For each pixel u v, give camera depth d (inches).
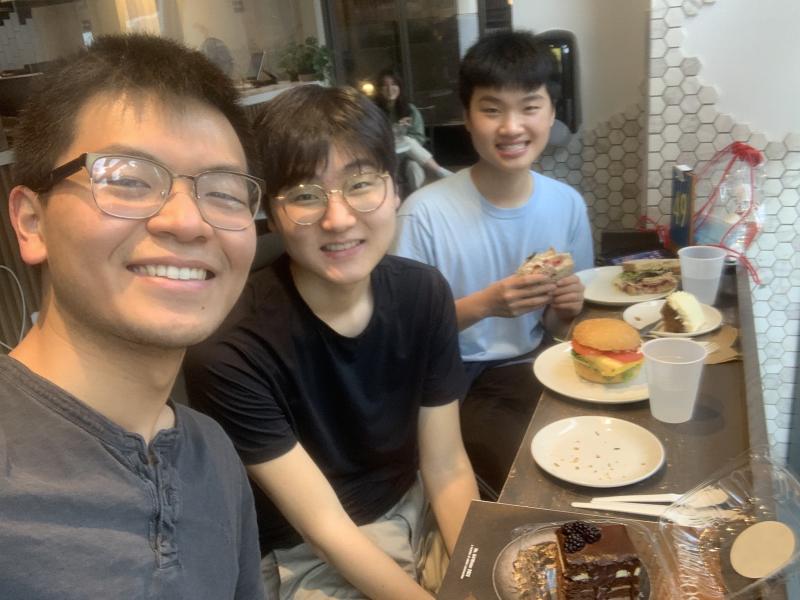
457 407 56.7
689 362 46.2
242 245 29.7
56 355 27.8
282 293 50.3
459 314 68.5
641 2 89.6
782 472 39.6
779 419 91.5
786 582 32.3
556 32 92.4
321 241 47.1
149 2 84.1
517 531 38.2
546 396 54.0
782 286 85.9
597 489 41.8
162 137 27.1
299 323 49.6
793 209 82.5
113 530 26.3
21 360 28.9
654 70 82.6
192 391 50.1
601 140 96.7
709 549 35.8
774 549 34.2
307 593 50.8
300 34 109.5
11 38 78.5
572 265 67.4
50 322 27.9
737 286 69.5
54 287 27.1
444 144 104.1
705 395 51.2
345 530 48.6
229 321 49.9
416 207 76.2
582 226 80.6
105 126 26.7
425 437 56.2
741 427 46.9
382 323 51.3
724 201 82.1
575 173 99.2
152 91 27.3
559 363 57.7
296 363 49.8
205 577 30.5
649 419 49.3
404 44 102.3
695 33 80.1
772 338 88.4
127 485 27.3
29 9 77.3
